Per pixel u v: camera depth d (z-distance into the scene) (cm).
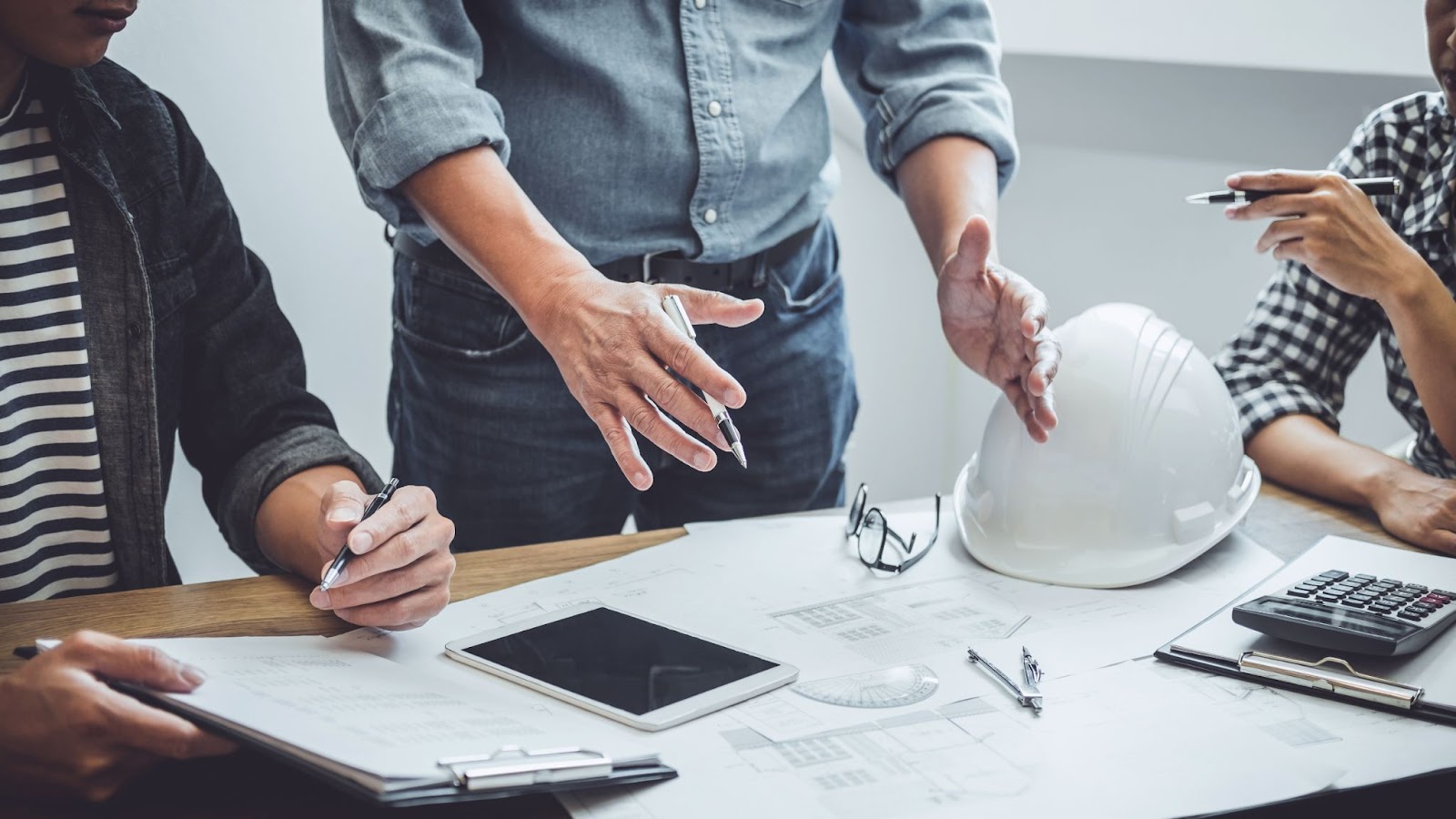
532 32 112
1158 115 203
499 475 128
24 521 99
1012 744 70
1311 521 109
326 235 173
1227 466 100
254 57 161
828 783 66
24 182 96
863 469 257
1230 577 96
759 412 135
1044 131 223
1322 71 174
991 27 135
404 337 127
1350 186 110
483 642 82
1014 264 241
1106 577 95
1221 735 71
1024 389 100
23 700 64
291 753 61
